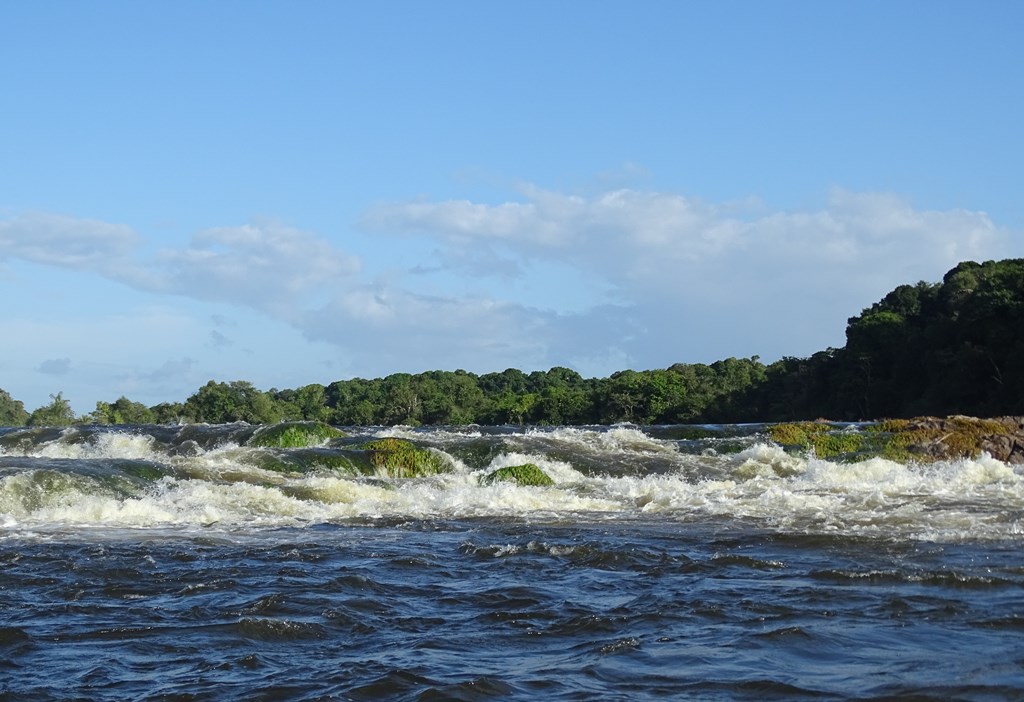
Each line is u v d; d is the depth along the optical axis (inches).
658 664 324.8
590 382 6136.8
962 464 945.5
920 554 520.4
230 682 308.3
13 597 422.6
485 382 6171.3
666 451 1060.5
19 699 293.4
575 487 826.2
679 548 550.3
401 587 446.9
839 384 3521.2
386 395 4874.5
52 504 653.3
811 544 555.8
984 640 351.9
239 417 3491.6
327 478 789.9
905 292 4116.6
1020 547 538.9
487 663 327.6
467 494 752.3
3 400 3690.9
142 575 467.2
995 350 2945.4
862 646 345.1
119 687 305.0
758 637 356.5
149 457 958.4
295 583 449.4
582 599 423.2
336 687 302.2
